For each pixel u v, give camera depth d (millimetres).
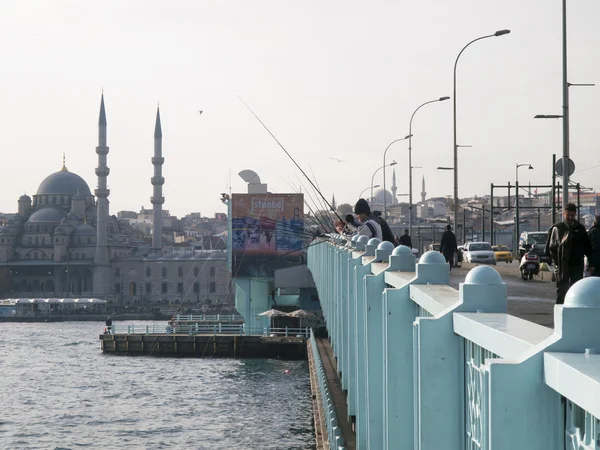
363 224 16312
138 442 46031
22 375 75812
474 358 4980
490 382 3545
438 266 7305
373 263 11375
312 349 58125
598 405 2791
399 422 7465
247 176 95312
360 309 13164
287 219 84500
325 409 25984
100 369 79250
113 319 188625
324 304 33000
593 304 3420
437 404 5406
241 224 84750
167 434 48000
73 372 77500
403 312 7430
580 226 13445
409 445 7465
